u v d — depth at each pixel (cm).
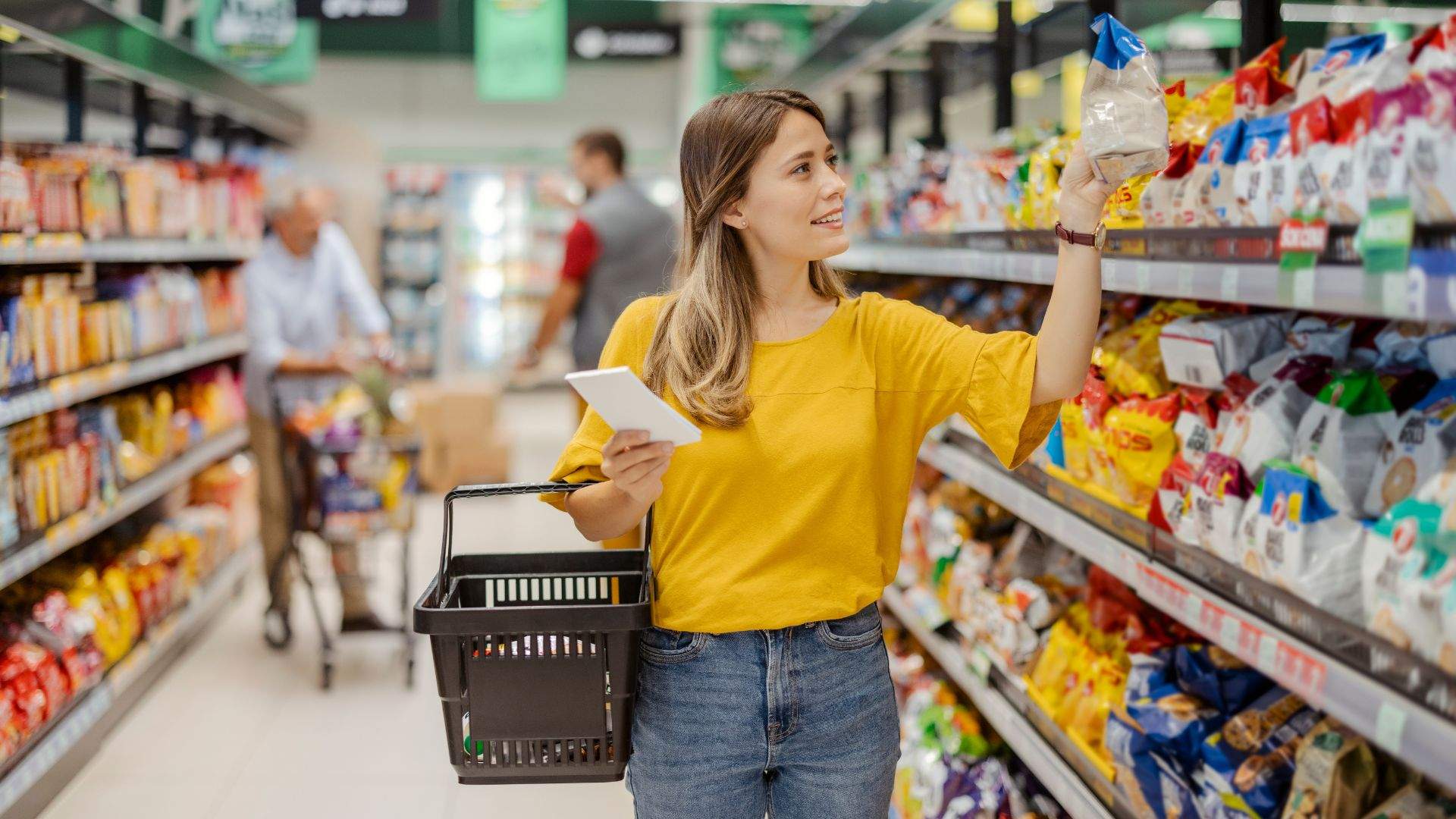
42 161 361
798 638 166
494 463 795
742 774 169
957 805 267
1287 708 184
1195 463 183
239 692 429
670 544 170
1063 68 495
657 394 172
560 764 168
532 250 1306
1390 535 131
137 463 424
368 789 351
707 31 1116
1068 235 155
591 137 557
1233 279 155
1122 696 215
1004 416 162
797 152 164
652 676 171
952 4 323
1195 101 197
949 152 357
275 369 470
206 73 526
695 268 172
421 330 1200
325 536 428
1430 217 117
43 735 312
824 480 164
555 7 927
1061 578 270
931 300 377
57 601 347
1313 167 141
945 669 331
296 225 496
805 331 172
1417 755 116
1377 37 154
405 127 1383
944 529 323
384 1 744
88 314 377
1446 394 144
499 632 158
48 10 353
